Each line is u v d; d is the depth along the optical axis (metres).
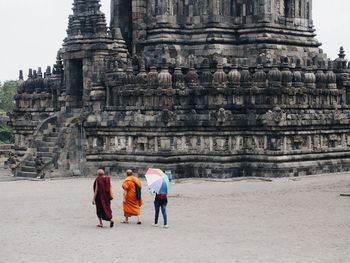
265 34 68.75
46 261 29.58
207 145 61.88
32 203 46.19
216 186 55.72
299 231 36.16
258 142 62.06
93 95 66.75
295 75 64.31
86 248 32.19
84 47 67.75
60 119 67.12
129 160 62.88
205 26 69.31
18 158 70.50
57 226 37.94
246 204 45.56
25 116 76.00
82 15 68.88
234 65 65.38
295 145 62.91
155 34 70.12
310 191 51.88
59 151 62.84
